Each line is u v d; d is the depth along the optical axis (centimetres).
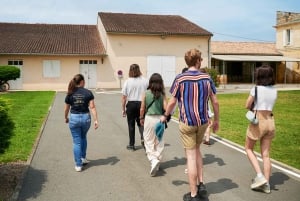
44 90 3259
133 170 704
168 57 3525
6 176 659
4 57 3197
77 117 695
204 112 536
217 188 604
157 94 690
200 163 565
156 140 695
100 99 2303
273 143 957
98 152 852
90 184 623
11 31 3591
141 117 713
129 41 3425
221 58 3744
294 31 4116
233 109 1753
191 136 539
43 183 627
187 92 530
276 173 681
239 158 797
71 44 3453
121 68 3425
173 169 711
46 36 3581
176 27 3634
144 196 568
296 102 2108
